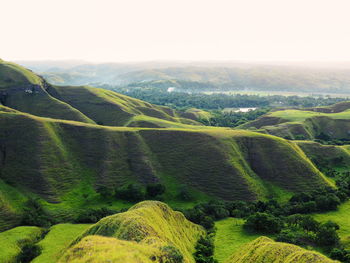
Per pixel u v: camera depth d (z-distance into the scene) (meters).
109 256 36.88
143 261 38.03
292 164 123.06
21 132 118.50
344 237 78.38
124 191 106.81
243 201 106.38
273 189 115.31
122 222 58.22
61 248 68.31
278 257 51.59
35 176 105.69
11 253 68.06
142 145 128.12
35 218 89.25
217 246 75.69
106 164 118.69
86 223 88.62
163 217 71.81
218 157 120.50
